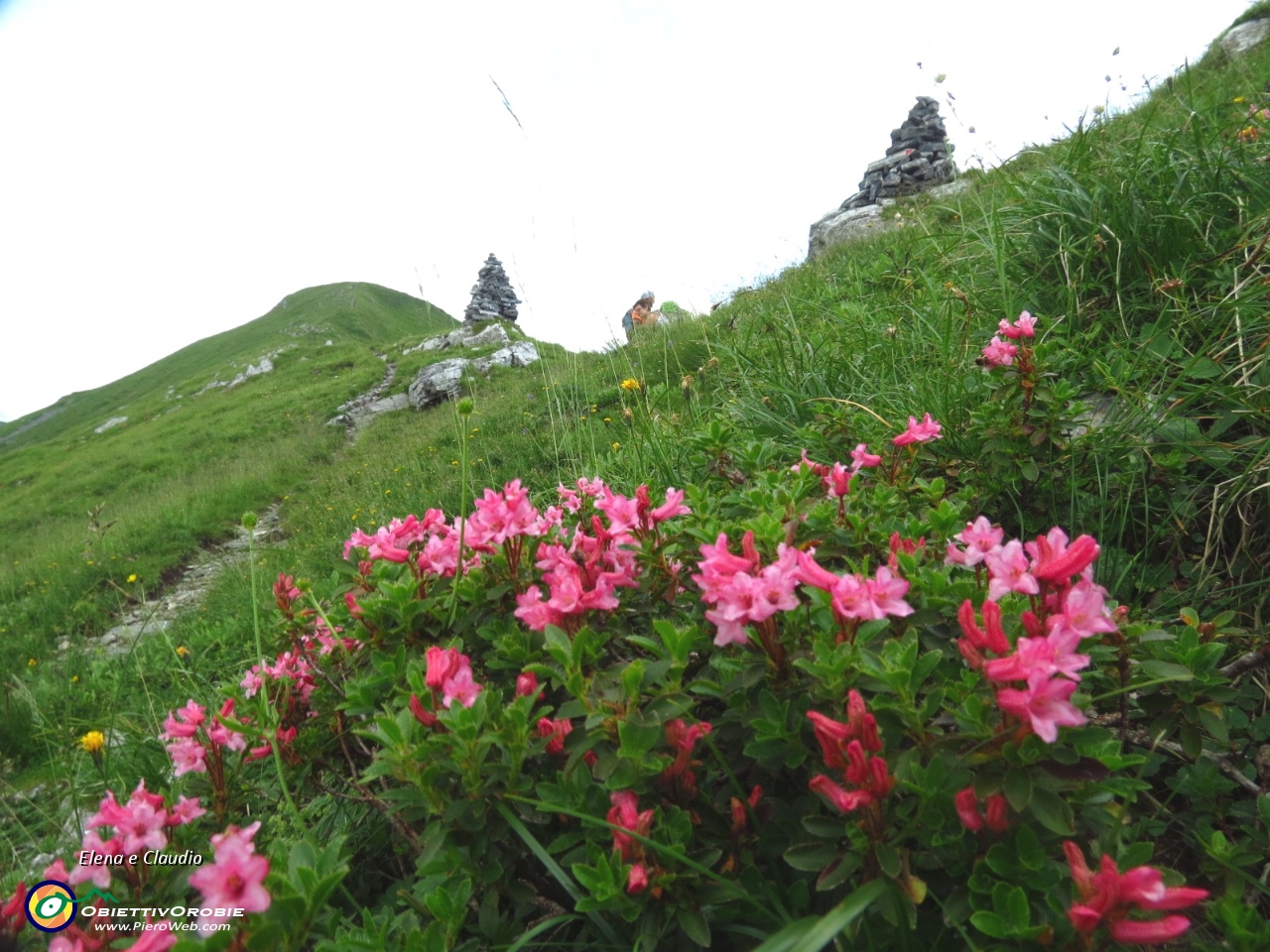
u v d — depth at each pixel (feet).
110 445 113.50
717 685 4.69
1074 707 3.58
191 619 28.53
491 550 6.17
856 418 10.11
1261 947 3.82
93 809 9.34
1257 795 5.33
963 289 12.51
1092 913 3.24
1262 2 37.47
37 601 36.47
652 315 39.19
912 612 4.43
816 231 60.64
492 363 72.02
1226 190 10.43
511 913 4.93
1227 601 6.91
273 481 58.80
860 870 4.03
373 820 6.52
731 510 7.23
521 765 4.50
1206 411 8.21
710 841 4.38
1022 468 7.82
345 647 6.29
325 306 285.43
